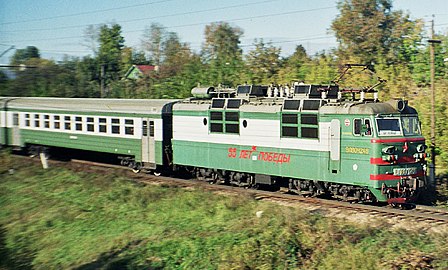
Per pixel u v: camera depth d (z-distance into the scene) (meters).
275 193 20.70
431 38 25.53
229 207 19.09
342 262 13.99
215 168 23.14
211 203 19.81
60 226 19.94
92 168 27.58
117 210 20.50
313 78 33.66
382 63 35.12
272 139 20.91
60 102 31.05
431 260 13.56
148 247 16.55
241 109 21.94
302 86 20.44
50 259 17.67
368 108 18.14
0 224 21.34
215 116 22.98
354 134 18.42
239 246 15.52
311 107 19.64
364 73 32.34
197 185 22.53
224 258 15.05
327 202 18.94
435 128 26.17
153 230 18.02
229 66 38.03
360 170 18.25
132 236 17.75
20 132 33.69
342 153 18.78
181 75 40.31
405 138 18.34
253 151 21.59
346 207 18.38
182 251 15.93
